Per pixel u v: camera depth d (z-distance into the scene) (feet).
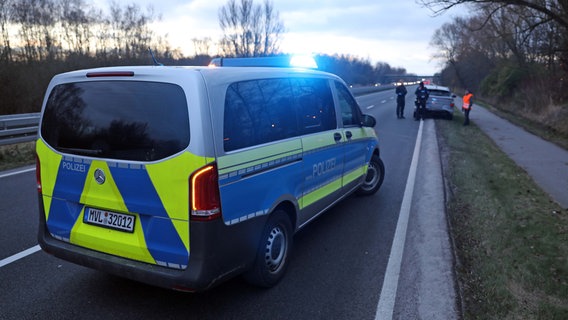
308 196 13.71
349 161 17.20
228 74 10.25
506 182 24.38
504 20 70.33
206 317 10.50
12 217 17.78
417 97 64.03
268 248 11.73
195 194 9.05
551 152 37.45
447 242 15.07
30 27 108.06
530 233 15.76
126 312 10.69
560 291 11.40
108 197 10.05
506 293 11.28
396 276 12.77
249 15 117.91
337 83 16.62
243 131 10.37
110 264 10.13
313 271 13.10
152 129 9.44
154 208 9.49
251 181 10.49
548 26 71.72
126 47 124.06
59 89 10.97
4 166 28.91
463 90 224.74
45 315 10.46
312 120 14.08
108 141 9.95
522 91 87.61
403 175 25.91
